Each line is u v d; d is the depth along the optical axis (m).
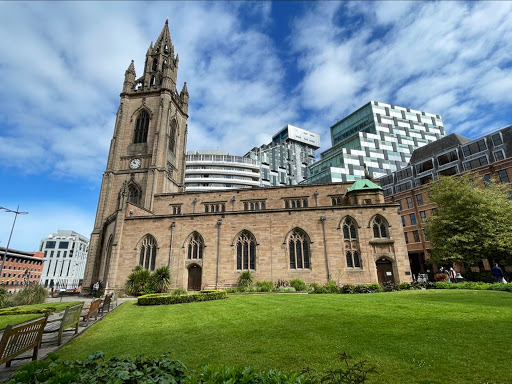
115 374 5.08
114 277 42.25
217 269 41.12
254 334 12.52
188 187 139.62
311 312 17.16
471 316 14.19
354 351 9.63
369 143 131.00
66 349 11.26
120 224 44.69
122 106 63.94
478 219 40.47
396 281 37.38
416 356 8.96
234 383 4.86
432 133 148.38
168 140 61.28
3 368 9.35
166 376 5.25
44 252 173.00
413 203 75.94
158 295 27.88
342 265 38.69
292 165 199.75
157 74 68.62
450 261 43.78
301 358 9.18
